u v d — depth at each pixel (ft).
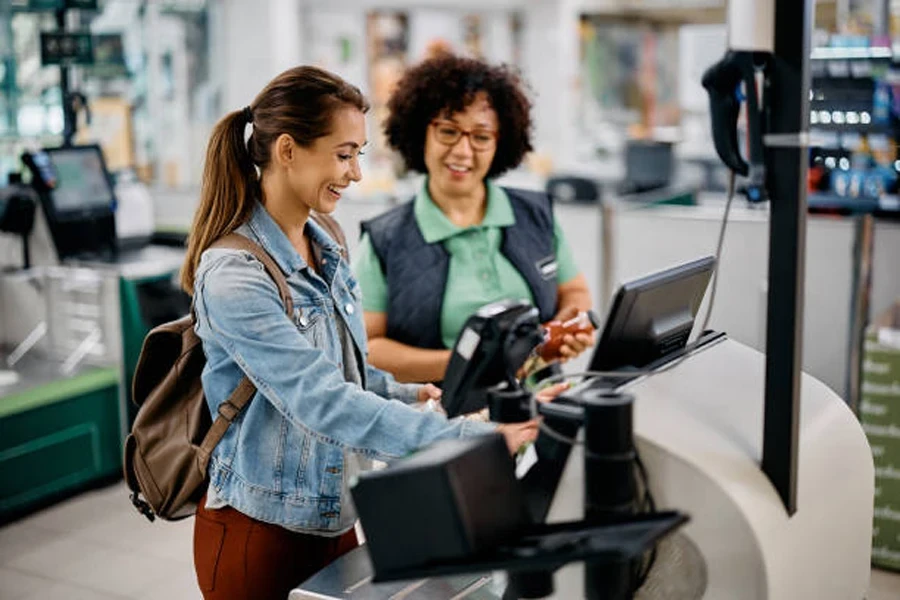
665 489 4.90
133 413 15.94
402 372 8.73
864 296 13.44
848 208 16.03
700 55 29.27
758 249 13.91
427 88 8.85
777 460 5.09
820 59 13.32
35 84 18.53
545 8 30.14
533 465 5.09
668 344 5.96
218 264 6.04
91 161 16.38
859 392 13.24
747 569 4.81
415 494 4.26
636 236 15.11
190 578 12.96
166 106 21.53
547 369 8.55
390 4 26.66
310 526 6.50
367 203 16.53
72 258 16.19
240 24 21.24
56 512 15.01
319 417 5.78
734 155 5.34
